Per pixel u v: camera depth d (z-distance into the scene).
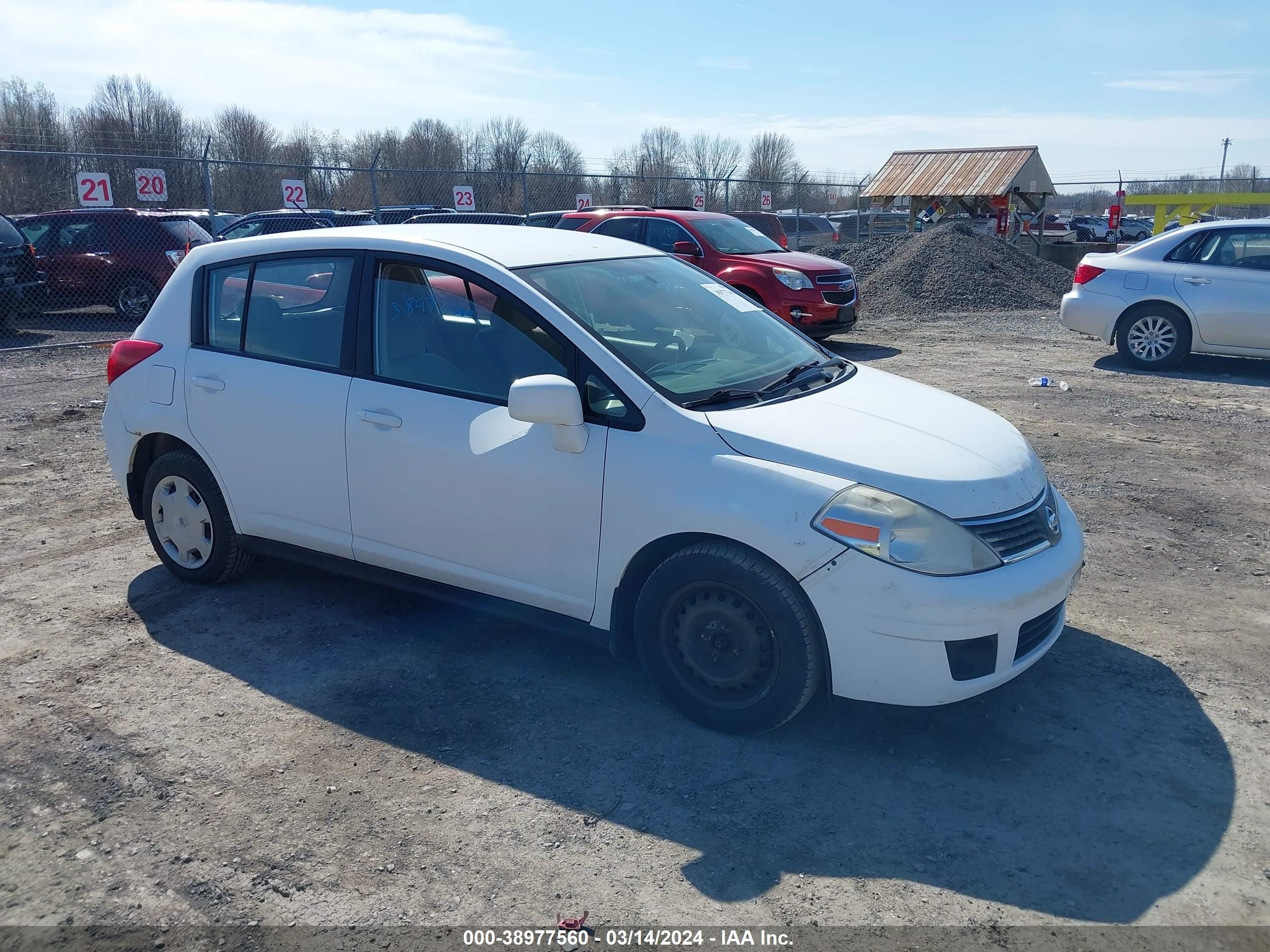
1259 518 5.98
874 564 3.22
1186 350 10.77
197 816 3.17
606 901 2.79
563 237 4.64
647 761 3.47
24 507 6.30
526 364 3.86
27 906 2.78
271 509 4.54
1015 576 3.34
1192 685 4.00
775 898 2.80
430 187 32.25
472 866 2.94
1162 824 3.13
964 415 3.96
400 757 3.50
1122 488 6.58
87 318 16.03
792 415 3.63
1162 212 28.80
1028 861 2.96
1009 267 18.69
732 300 4.71
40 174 22.88
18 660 4.22
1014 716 3.77
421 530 4.09
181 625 4.57
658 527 3.50
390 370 4.16
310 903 2.79
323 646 4.36
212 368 4.62
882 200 30.95
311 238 4.47
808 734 3.64
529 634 4.49
